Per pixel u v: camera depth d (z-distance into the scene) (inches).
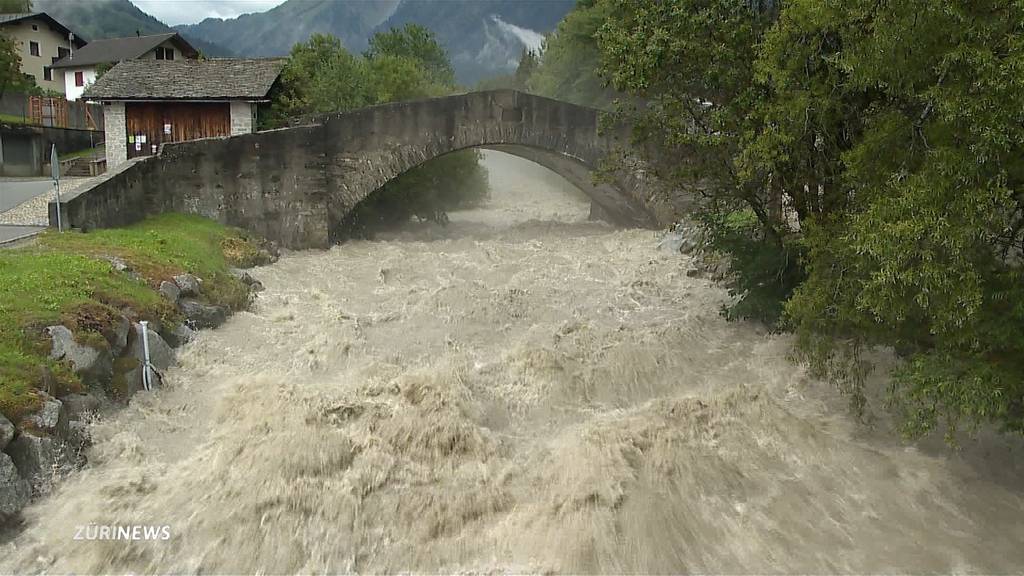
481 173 1535.4
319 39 1328.7
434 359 528.4
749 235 589.6
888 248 309.0
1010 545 339.0
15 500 334.6
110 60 1904.5
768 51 445.4
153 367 473.4
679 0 516.4
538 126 1011.3
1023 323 317.1
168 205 835.4
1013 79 273.1
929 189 304.3
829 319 418.3
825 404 475.2
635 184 1045.8
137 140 1110.4
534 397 473.7
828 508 362.3
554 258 879.1
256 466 371.6
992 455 409.4
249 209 890.1
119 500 349.1
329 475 369.7
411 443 399.2
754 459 400.2
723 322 624.7
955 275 301.1
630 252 915.4
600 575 313.6
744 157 462.9
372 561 321.4
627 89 557.0
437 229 1146.0
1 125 1283.2
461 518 345.4
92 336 432.5
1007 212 311.0
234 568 315.6
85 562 312.8
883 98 406.9
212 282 632.4
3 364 375.6
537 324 612.1
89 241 627.2
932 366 341.4
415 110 966.4
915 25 307.4
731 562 323.6
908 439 397.4
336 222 952.9
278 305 658.2
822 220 456.8
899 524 352.2
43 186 1031.6
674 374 522.3
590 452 393.1
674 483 371.9
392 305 663.8
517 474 383.6
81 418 398.0
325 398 440.5
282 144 896.9
